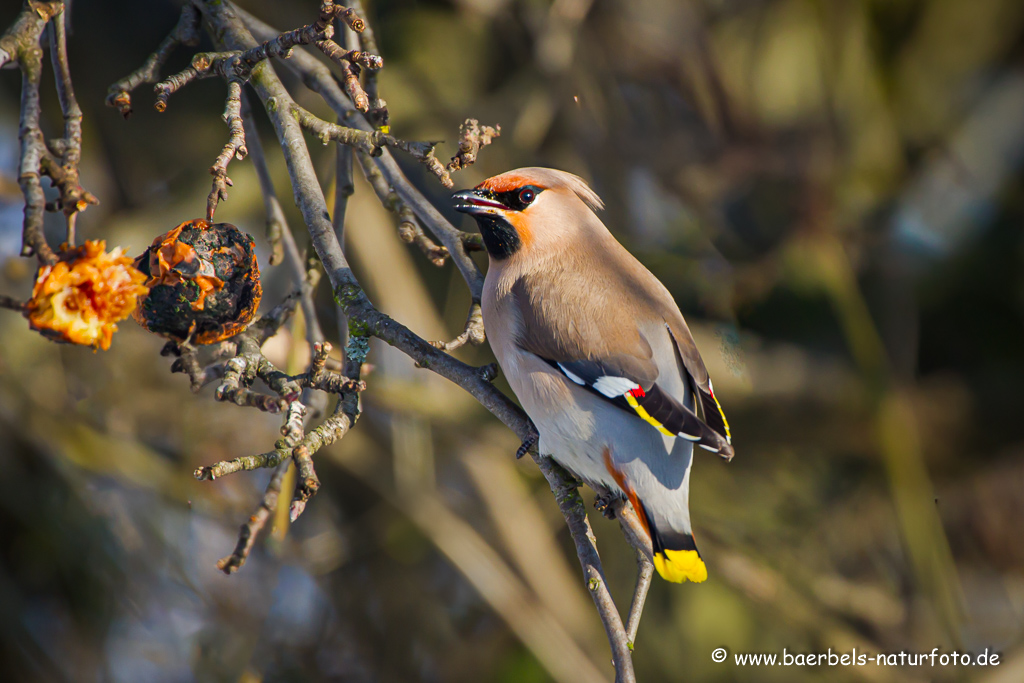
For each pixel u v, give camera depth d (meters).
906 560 10.57
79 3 9.75
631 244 10.75
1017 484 11.36
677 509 5.63
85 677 9.88
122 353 9.87
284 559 10.34
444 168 5.06
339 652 11.05
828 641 10.26
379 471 10.30
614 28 11.10
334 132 5.51
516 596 9.95
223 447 10.19
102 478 10.13
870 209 11.41
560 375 5.82
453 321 10.23
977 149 11.07
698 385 5.94
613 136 10.81
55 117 9.67
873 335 10.20
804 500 11.00
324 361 4.80
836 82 11.08
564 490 5.71
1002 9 11.00
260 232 9.80
